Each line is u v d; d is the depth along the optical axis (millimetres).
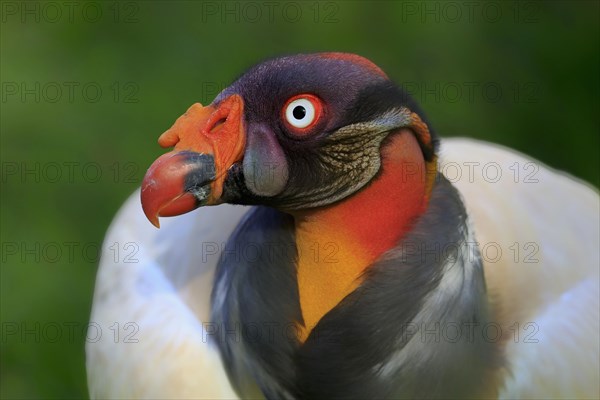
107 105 10539
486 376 4844
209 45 11125
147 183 4344
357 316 4508
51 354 8656
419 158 4477
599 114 10547
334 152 4383
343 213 4516
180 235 6156
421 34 11148
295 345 4645
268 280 4629
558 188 6254
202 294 5785
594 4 11391
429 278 4457
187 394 5391
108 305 6195
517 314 5270
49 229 9500
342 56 4410
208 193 4426
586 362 5254
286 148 4387
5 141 10227
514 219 5777
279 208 4562
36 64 11008
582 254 5797
